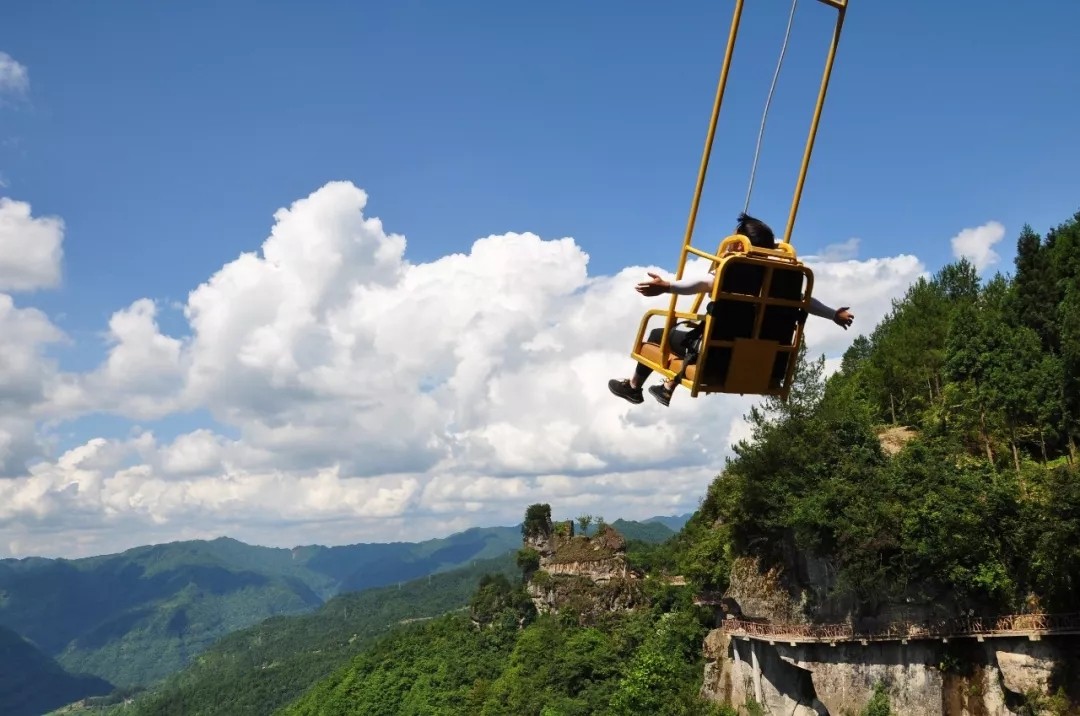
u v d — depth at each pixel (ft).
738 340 32.40
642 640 286.25
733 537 202.39
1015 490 136.77
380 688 422.41
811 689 176.14
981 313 202.49
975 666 136.05
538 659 330.34
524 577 453.17
